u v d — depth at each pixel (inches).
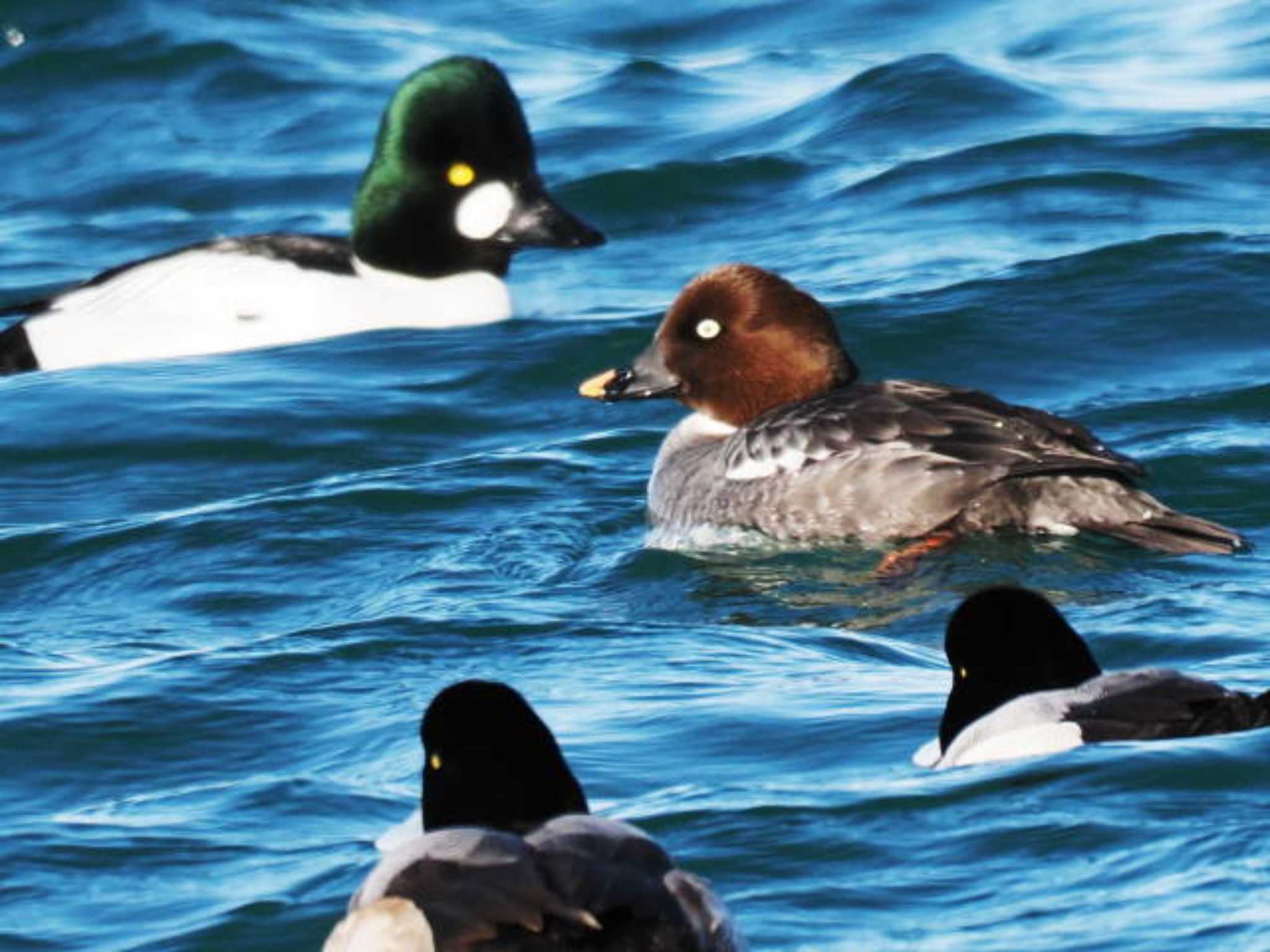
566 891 273.9
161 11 1122.0
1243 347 730.2
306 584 577.9
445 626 526.6
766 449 580.7
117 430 698.8
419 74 792.9
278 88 1056.2
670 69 1051.3
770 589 552.7
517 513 619.2
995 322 753.6
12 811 429.7
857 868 370.0
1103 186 876.0
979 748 398.0
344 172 978.1
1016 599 408.8
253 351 776.3
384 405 717.9
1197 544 546.0
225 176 980.6
